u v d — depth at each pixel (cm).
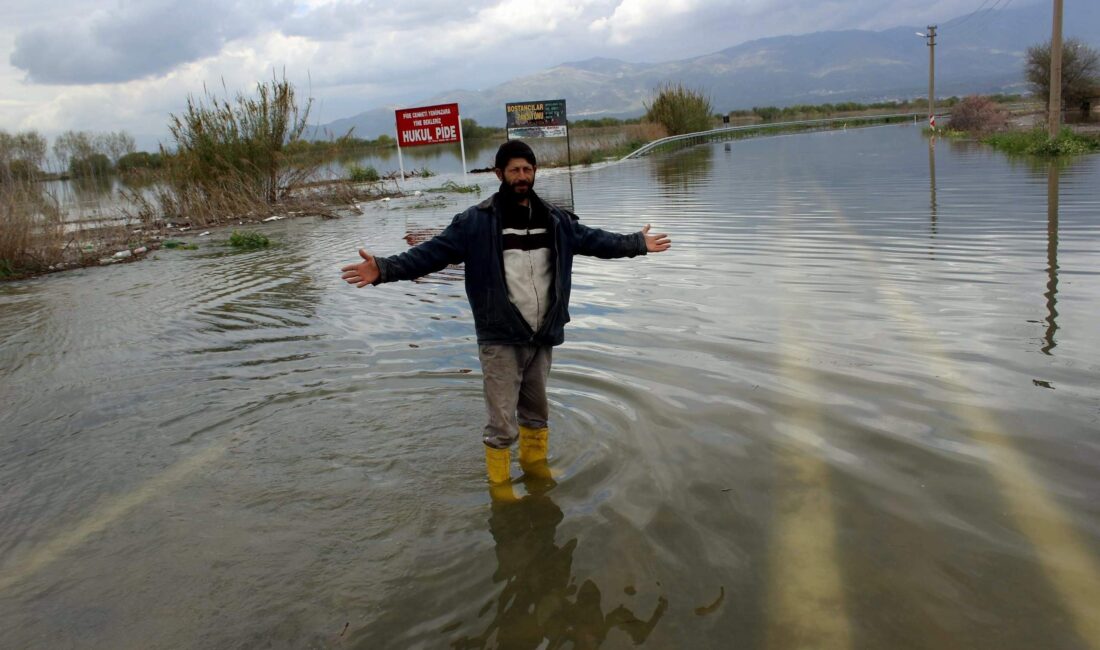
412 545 302
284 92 1967
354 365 536
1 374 570
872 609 245
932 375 447
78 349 630
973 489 317
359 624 254
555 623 248
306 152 2114
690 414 410
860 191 1450
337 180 2202
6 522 339
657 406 423
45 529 331
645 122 4375
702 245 955
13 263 1098
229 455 396
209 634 253
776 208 1280
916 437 368
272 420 441
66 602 276
